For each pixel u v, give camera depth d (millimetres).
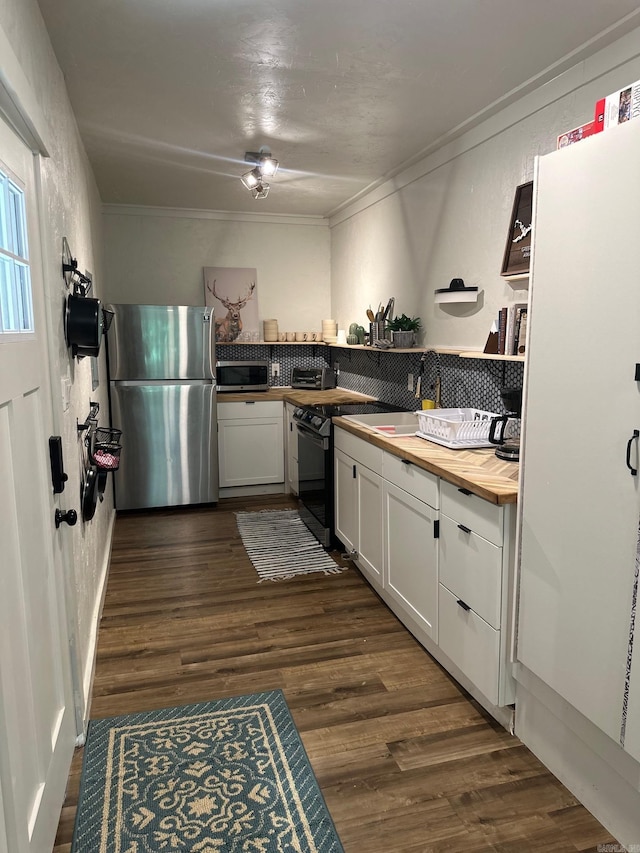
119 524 4410
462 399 3357
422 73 2455
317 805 1728
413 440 2873
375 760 1923
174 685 2346
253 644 2664
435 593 2424
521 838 1622
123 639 2709
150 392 4559
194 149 3451
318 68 2404
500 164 2852
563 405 1669
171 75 2465
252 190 4219
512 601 1966
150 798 1755
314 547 3887
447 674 2424
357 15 1998
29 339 1438
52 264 1788
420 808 1724
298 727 2086
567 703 1763
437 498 2361
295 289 5590
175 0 1897
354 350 5129
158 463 4648
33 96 1461
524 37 2146
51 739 1587
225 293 5332
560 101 2436
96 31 2084
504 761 1925
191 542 4004
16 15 1457
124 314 4465
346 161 3693
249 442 5086
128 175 4016
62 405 1825
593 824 1671
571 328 1631
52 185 1893
